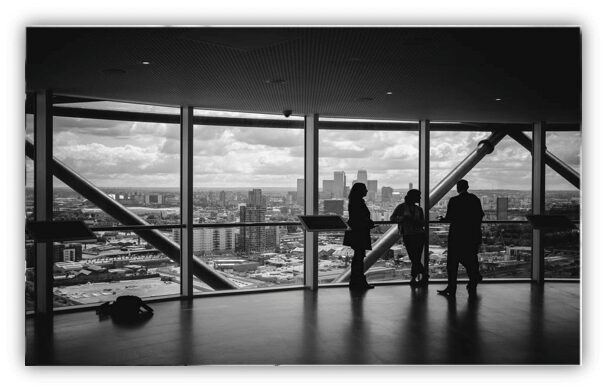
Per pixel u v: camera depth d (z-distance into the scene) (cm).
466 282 1020
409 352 551
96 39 495
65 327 663
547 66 600
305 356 538
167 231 877
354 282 955
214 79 664
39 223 714
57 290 777
